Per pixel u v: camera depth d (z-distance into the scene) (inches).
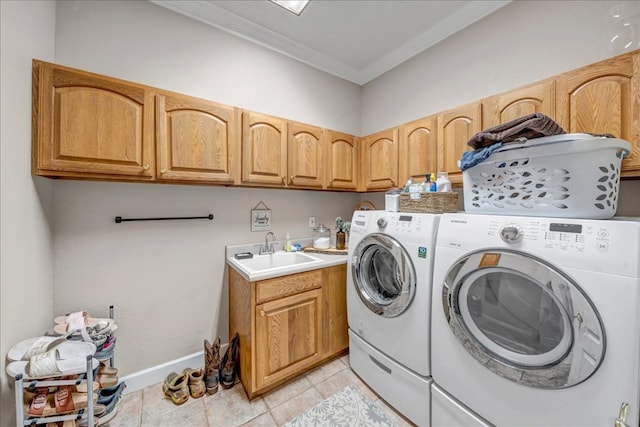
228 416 59.3
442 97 86.4
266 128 74.8
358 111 115.9
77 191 60.1
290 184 80.4
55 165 48.1
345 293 82.2
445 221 51.5
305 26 83.1
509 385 41.5
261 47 87.0
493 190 48.1
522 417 39.9
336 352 80.0
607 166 38.4
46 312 54.2
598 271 33.0
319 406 62.6
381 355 64.4
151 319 69.3
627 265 31.3
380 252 69.7
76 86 50.2
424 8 76.0
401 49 95.0
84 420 49.0
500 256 41.3
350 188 96.9
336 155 92.2
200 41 75.2
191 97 62.9
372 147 96.1
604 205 38.3
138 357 67.7
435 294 51.8
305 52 95.0
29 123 46.8
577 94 51.9
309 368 75.3
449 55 84.4
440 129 75.4
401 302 58.1
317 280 75.0
